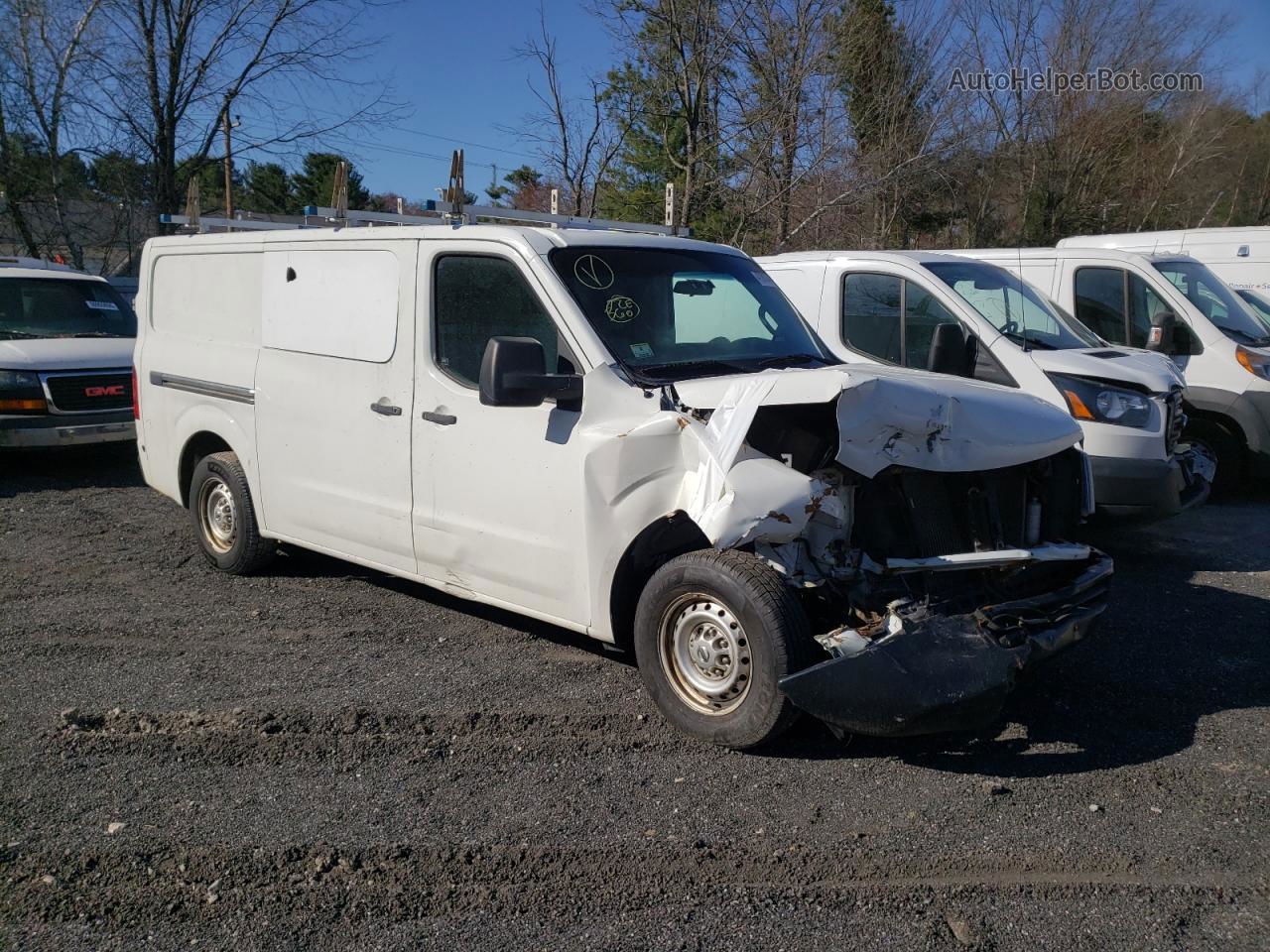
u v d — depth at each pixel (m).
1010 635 4.12
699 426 4.21
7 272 11.00
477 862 3.54
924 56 19.69
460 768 4.22
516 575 4.93
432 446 5.21
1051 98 26.05
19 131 18.78
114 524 8.23
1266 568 7.23
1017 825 3.80
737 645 4.21
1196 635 5.86
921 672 3.88
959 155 21.27
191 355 6.74
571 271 4.88
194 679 5.10
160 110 18.94
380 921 3.23
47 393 9.66
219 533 6.86
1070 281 9.20
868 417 4.11
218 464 6.63
